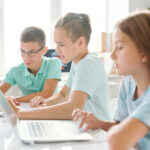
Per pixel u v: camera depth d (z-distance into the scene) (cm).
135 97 73
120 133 52
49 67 178
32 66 169
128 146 51
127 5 311
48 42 303
